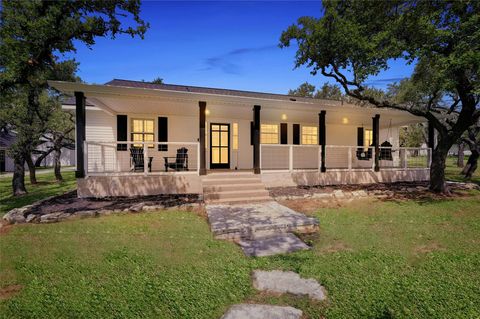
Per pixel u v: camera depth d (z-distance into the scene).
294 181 9.62
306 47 7.91
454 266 3.52
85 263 3.59
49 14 5.28
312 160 13.29
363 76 7.82
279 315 2.50
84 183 7.49
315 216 6.09
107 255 3.84
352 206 7.10
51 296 2.82
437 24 6.91
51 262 3.62
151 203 6.75
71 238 4.54
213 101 8.26
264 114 10.86
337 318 2.46
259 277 3.25
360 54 7.66
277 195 7.93
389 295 2.83
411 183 10.97
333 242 4.51
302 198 7.85
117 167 10.36
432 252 4.00
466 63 6.16
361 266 3.53
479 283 3.07
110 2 5.66
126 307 2.62
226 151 11.62
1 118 9.57
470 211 6.64
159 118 10.70
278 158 12.55
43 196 9.21
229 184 8.02
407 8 7.70
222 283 3.09
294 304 2.69
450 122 13.66
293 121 12.85
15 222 5.40
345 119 12.26
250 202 7.27
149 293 2.86
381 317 2.48
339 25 7.23
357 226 5.37
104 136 10.41
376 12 8.03
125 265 3.54
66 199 7.33
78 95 7.20
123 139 10.35
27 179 15.28
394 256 3.85
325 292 2.91
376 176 10.99
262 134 12.39
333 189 9.10
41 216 5.56
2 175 18.16
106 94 7.31
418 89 12.57
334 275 3.29
